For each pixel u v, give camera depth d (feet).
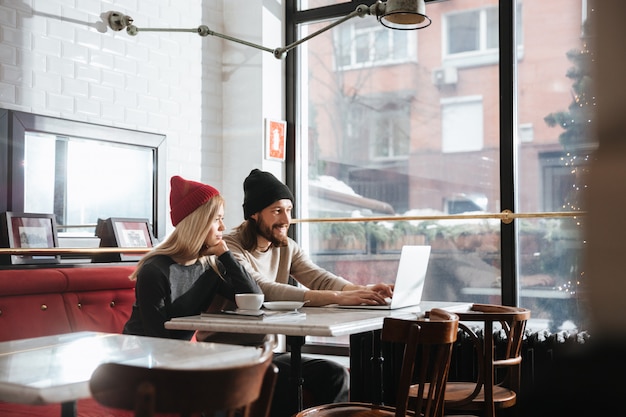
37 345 5.86
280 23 15.34
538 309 12.89
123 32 12.76
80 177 11.80
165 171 13.46
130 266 11.26
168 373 3.49
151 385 3.36
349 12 14.87
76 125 11.71
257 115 14.79
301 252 11.76
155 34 13.46
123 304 10.71
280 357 10.17
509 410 10.71
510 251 13.06
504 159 13.15
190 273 9.44
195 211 9.44
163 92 13.61
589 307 0.73
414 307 9.58
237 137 15.01
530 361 10.82
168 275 9.11
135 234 12.21
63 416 5.25
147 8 13.29
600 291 0.71
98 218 12.07
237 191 14.98
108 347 5.73
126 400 3.53
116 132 12.43
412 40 14.38
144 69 13.20
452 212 13.93
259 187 10.75
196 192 9.50
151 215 13.15
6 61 10.77
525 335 10.96
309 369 9.80
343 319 7.83
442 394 6.85
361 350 10.32
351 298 9.54
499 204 13.37
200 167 14.51
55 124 11.36
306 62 15.53
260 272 10.87
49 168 11.30
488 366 8.04
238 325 7.59
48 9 11.43
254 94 14.83
